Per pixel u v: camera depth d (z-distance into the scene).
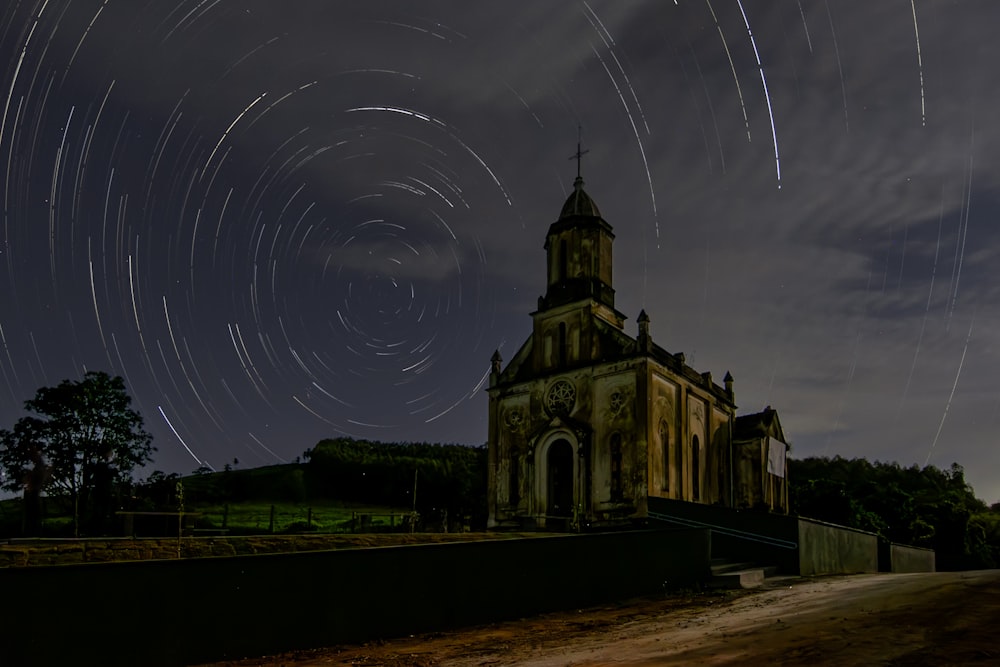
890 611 11.15
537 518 32.03
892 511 53.06
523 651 11.17
